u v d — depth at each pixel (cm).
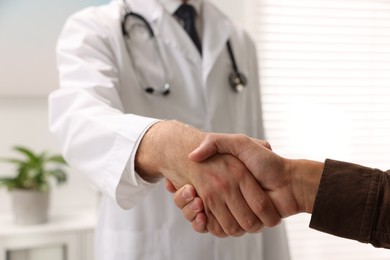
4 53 174
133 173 67
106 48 100
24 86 178
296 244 217
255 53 135
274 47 206
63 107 82
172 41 111
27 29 175
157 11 113
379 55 218
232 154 63
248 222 63
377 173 57
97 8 111
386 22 217
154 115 105
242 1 198
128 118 72
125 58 103
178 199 66
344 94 215
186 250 103
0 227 154
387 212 54
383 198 55
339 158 216
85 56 95
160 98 106
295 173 61
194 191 64
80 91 83
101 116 74
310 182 60
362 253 225
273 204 62
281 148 210
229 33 122
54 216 172
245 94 123
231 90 119
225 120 114
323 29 210
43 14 176
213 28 121
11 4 173
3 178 163
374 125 221
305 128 212
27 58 177
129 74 103
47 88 180
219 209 63
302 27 208
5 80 175
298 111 211
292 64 209
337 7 210
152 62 109
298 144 212
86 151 73
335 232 57
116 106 89
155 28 113
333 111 214
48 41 178
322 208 56
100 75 89
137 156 67
